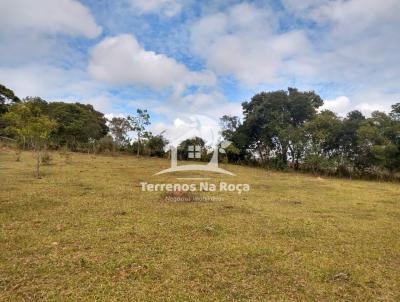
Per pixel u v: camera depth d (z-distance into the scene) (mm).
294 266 6859
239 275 6332
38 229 8789
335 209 13398
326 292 5770
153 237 8438
